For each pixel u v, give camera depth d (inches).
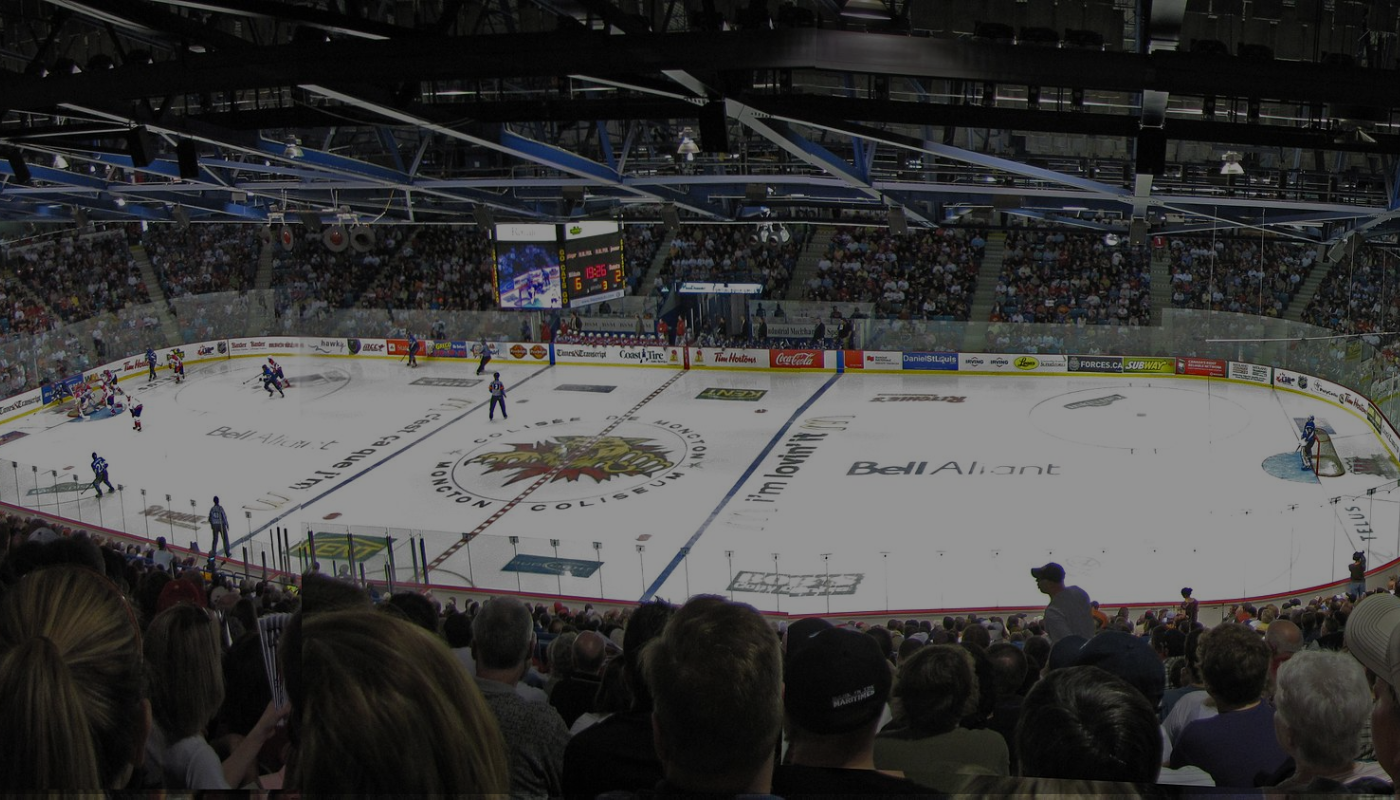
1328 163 949.2
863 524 975.6
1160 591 780.0
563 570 784.9
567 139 1222.9
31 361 1512.1
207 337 1782.7
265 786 124.1
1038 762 95.0
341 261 1924.2
